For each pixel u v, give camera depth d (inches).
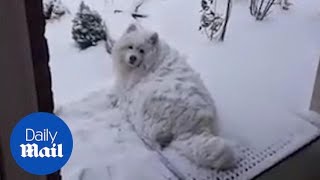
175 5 165.2
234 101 115.3
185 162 93.2
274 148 99.6
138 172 90.7
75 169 90.4
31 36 29.8
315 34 152.7
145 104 100.0
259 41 145.6
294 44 145.6
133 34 105.3
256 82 124.3
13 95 31.2
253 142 100.8
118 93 109.7
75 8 155.6
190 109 97.0
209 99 103.0
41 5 29.8
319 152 99.5
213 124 100.9
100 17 140.1
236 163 93.7
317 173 93.0
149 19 154.7
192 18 156.3
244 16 158.4
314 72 131.2
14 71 30.3
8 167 34.4
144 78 105.0
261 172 92.4
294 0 174.4
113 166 92.0
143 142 99.3
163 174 90.3
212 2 156.6
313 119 110.0
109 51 134.3
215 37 143.6
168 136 97.3
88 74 124.4
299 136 104.0
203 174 90.6
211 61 132.6
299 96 119.3
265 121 108.4
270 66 132.6
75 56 132.3
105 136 100.5
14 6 28.1
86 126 103.3
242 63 133.0
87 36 135.6
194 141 93.7
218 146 91.4
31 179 36.6
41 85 32.3
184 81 103.0
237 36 147.1
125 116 106.5
